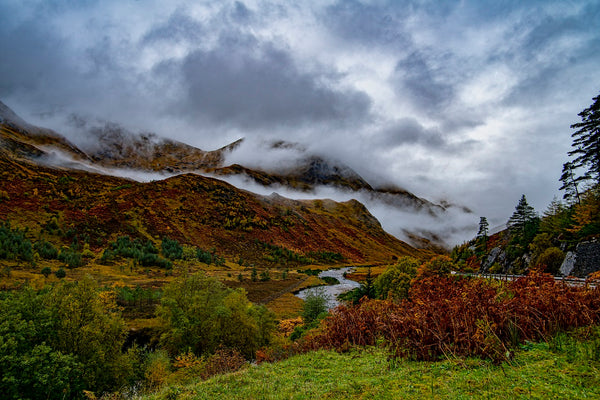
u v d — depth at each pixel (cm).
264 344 4100
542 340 827
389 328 1041
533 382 607
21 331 2309
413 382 703
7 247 8800
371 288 4588
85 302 2766
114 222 15875
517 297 943
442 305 934
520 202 6384
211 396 790
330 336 1266
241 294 4350
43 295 2784
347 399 664
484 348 762
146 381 2664
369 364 908
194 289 3991
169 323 3641
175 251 13988
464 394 598
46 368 2164
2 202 13925
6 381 2033
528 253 4934
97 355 2636
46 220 13512
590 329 809
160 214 19425
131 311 5447
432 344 849
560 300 891
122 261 11238
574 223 4266
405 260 4159
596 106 3728
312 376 862
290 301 8031
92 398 1895
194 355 3269
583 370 625
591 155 3862
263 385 820
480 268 6956
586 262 3130
